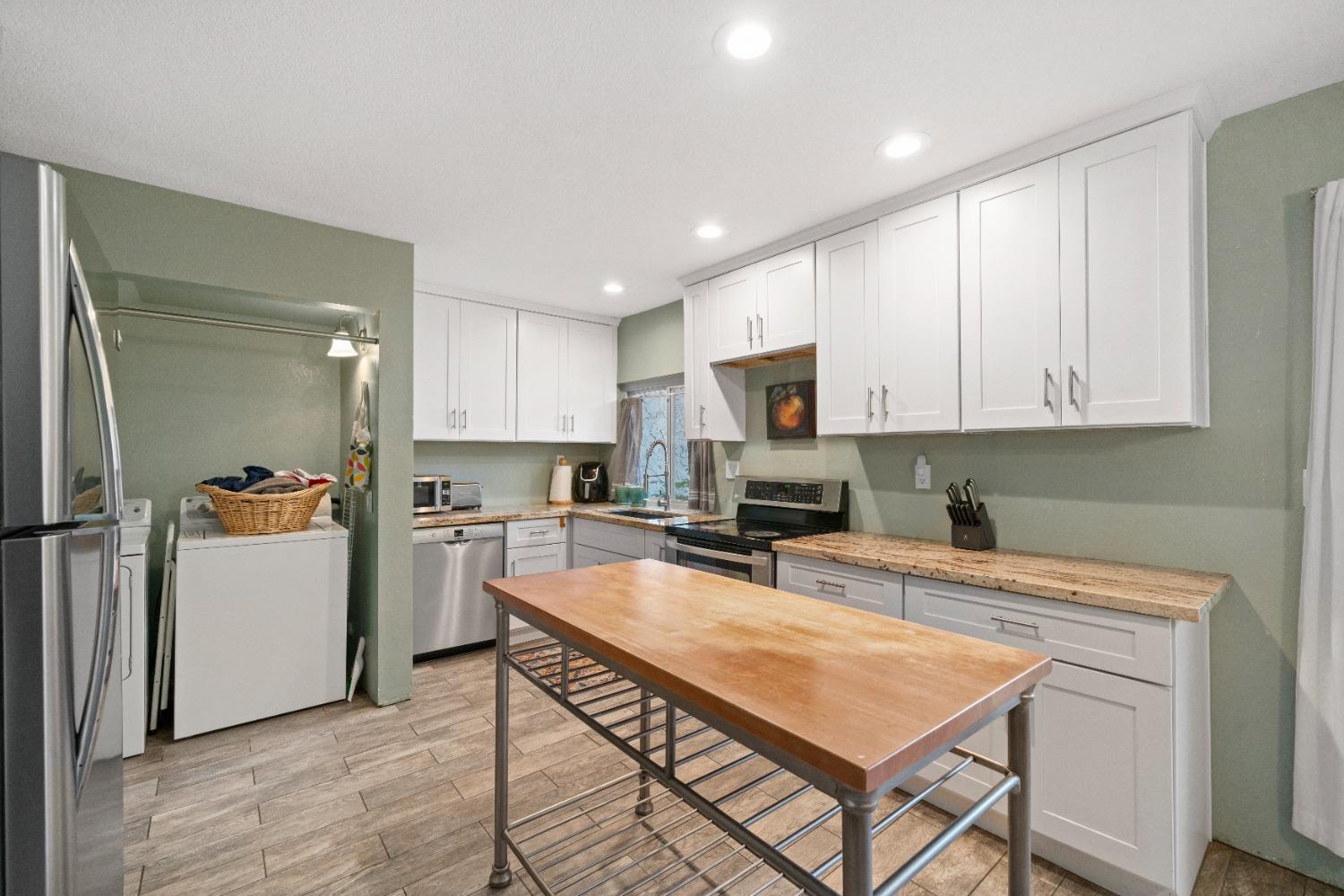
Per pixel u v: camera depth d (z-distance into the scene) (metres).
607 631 1.30
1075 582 1.79
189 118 1.90
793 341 2.93
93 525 1.02
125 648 2.42
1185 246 1.76
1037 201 2.06
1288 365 1.80
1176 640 1.54
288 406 3.38
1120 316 1.88
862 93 1.78
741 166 2.22
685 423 3.58
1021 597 1.82
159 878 1.72
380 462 2.93
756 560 2.69
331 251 2.77
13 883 0.85
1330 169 1.75
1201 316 1.88
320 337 3.12
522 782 2.23
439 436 3.73
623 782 2.10
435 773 2.29
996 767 1.11
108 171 2.25
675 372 4.18
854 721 0.87
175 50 1.58
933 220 2.36
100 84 1.72
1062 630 1.73
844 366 2.68
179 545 2.57
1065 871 1.76
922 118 1.91
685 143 2.06
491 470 4.40
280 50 1.58
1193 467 1.97
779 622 1.37
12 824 0.85
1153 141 1.82
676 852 1.84
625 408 4.61
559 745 2.52
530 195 2.47
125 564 2.44
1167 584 1.76
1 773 0.85
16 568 0.86
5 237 0.83
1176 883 1.53
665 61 1.63
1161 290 1.80
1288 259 1.80
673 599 1.58
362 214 2.66
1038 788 1.78
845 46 1.57
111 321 1.42
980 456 2.51
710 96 1.79
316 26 1.49
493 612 3.77
